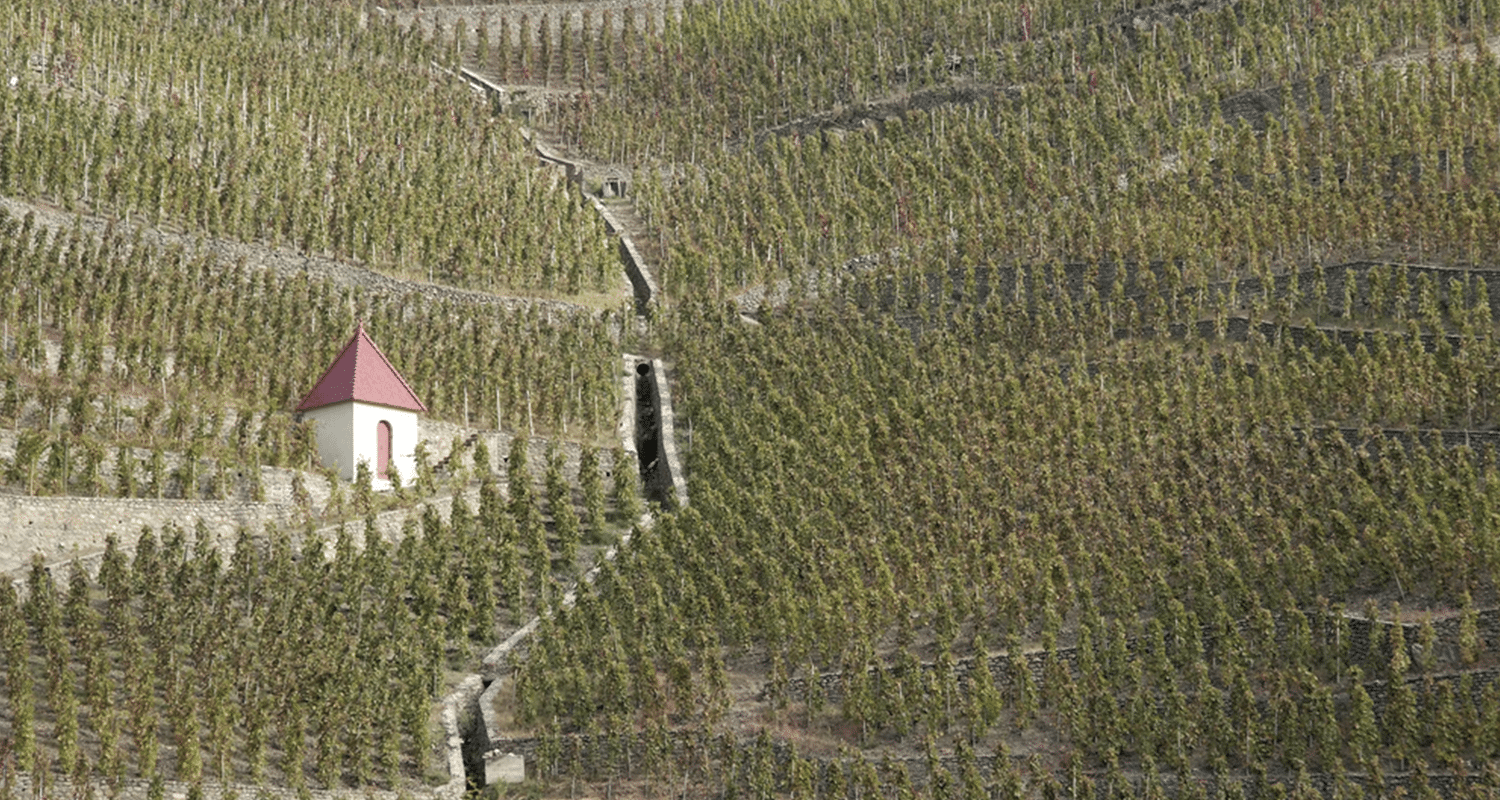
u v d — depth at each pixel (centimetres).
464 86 14175
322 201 10819
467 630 7100
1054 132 12038
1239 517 7525
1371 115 10700
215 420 7919
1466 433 7825
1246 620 6831
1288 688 6512
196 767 5719
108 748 5647
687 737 6341
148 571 6662
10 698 5850
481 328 9562
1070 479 7888
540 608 7075
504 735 6575
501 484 8438
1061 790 6134
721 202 11838
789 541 7475
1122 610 6912
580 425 9131
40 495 7069
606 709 6725
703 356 9569
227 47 12888
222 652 6328
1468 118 10338
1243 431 8206
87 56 11562
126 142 10438
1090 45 13200
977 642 6612
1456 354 8531
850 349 9494
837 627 6944
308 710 6262
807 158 12488
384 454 8381
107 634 6450
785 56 14462
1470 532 6838
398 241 10562
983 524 7588
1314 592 6906
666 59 14800
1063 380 9088
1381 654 6475
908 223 11000
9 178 9606
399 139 12362
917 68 13875
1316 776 6081
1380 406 8125
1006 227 10638
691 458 8544
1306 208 9825
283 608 6812
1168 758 6247
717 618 7194
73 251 9019
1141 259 9638
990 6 14412
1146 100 12150
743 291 10881
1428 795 5734
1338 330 8888
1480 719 6119
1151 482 7706
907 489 7994
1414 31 12194
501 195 11631
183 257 9738
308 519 7469
